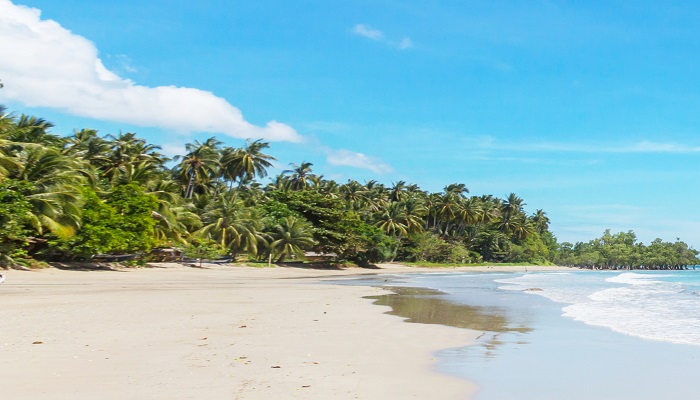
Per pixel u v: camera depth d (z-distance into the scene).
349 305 22.53
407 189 129.62
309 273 64.38
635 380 8.91
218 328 13.88
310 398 7.24
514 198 147.88
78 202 39.22
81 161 46.25
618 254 196.50
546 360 10.56
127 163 59.00
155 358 9.58
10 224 33.34
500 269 115.31
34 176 38.34
